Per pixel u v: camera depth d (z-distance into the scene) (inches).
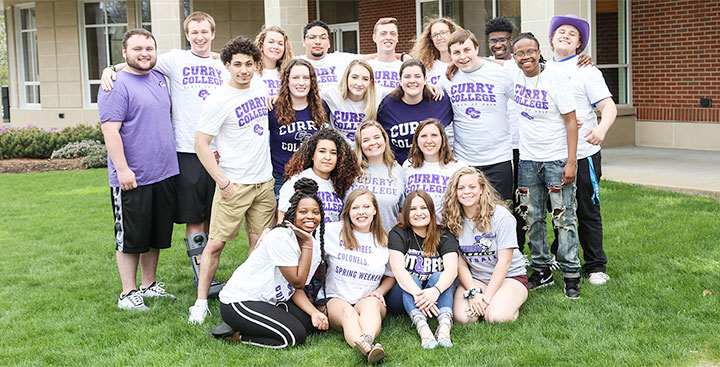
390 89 229.1
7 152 613.3
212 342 181.0
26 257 276.8
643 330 176.9
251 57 194.1
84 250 285.9
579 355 163.5
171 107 227.0
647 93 515.5
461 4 580.4
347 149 195.8
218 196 203.6
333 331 186.9
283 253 175.0
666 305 193.6
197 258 228.4
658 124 511.5
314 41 232.7
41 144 616.4
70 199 407.5
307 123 211.3
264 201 207.9
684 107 495.5
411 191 196.5
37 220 349.1
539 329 180.9
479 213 192.4
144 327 194.7
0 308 214.5
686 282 211.5
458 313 189.9
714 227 271.4
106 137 203.2
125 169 203.9
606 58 516.1
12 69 824.3
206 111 195.3
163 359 170.7
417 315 178.9
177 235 312.5
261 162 204.8
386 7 645.3
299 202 175.6
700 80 484.4
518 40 200.5
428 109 215.3
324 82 235.8
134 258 215.2
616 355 162.1
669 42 497.0
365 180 200.2
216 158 220.2
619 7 513.0
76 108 751.1
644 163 432.8
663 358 160.1
